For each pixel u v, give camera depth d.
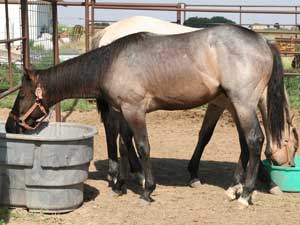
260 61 5.09
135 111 5.30
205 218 5.00
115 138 5.96
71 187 5.07
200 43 5.16
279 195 5.77
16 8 17.45
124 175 5.71
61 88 5.55
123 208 5.27
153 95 5.30
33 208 5.01
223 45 5.09
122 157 5.90
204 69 5.14
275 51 5.29
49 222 4.81
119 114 5.79
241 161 5.67
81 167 5.10
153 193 5.80
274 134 5.37
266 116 5.69
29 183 4.95
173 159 7.32
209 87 5.19
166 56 5.20
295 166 6.16
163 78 5.21
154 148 7.88
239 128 5.67
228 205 5.41
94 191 5.82
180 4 10.27
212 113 6.05
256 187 6.05
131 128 5.37
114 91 5.32
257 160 5.21
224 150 7.79
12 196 5.03
